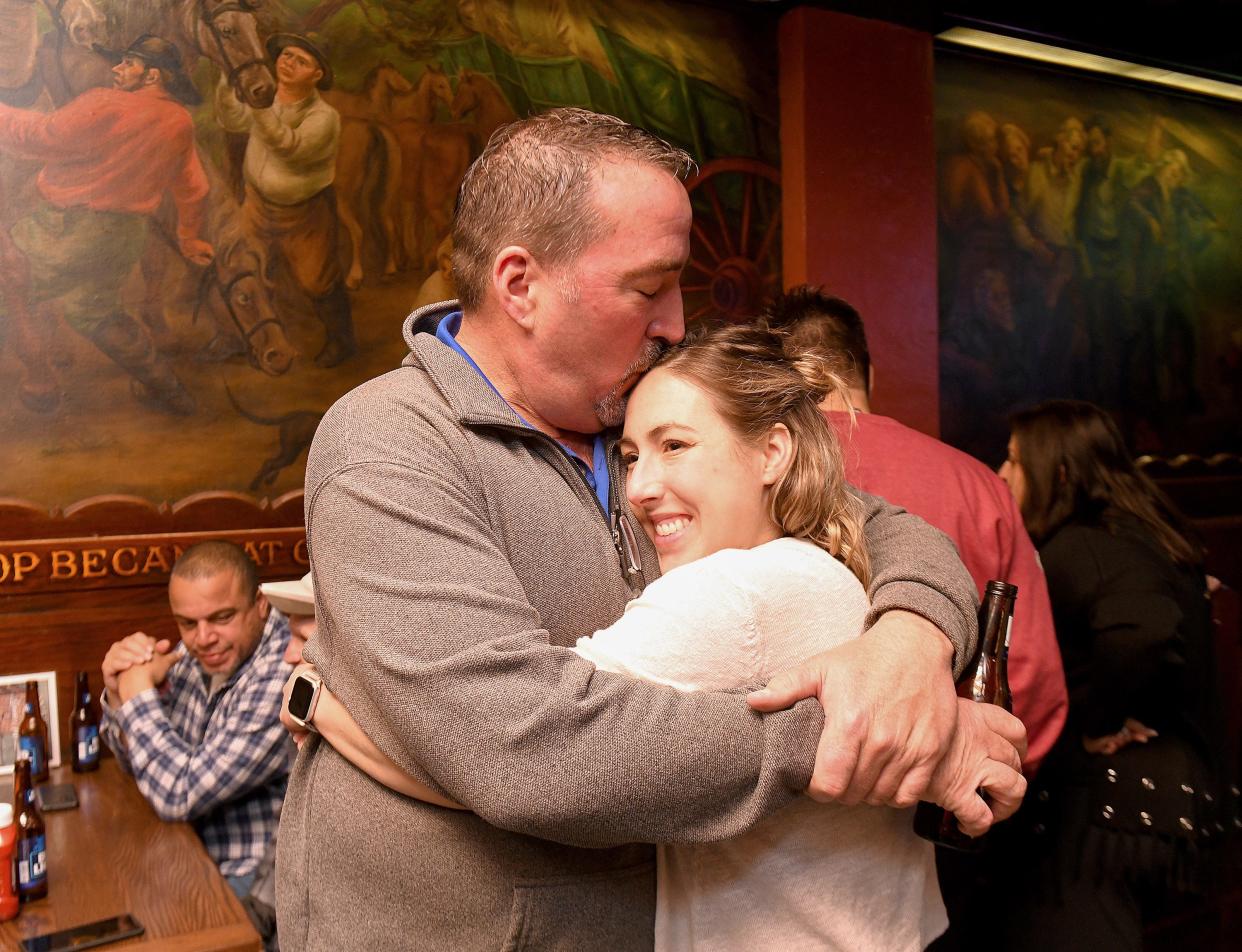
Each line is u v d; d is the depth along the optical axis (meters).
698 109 4.00
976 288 4.71
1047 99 4.92
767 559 1.04
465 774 0.94
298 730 1.23
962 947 2.40
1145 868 2.22
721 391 1.10
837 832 1.07
